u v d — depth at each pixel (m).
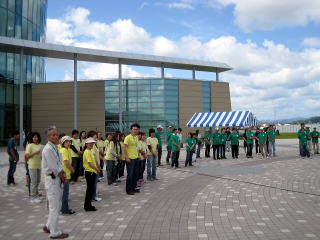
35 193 8.15
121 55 33.06
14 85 32.81
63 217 6.57
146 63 36.22
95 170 7.10
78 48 31.34
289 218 6.11
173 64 37.16
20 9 33.66
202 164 15.91
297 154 20.00
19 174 13.52
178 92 37.97
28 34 35.19
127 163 8.85
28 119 36.53
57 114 37.06
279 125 84.06
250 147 18.66
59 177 5.48
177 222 6.02
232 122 21.12
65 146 6.92
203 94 39.56
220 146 18.67
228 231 5.42
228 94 41.38
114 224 6.00
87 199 7.05
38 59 39.09
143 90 37.28
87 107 37.12
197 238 5.10
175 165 14.73
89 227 5.85
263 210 6.75
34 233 5.61
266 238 5.02
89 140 7.13
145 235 5.30
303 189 8.80
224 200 7.75
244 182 10.17
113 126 36.88
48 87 37.31
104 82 37.25
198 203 7.52
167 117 37.19
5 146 30.95
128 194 8.80
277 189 8.91
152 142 11.28
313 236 5.06
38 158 8.20
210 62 39.16
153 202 7.74
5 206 7.71
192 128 38.16
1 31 30.78
